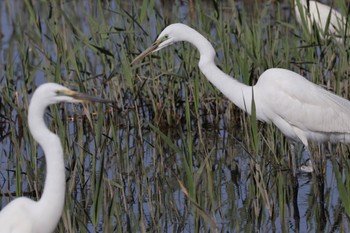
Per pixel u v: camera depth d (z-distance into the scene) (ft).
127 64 39.86
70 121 49.08
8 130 49.52
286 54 45.19
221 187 40.29
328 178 41.42
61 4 46.78
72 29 42.37
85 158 43.96
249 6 70.54
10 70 49.83
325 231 35.04
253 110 32.07
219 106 50.21
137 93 47.52
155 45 40.78
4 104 46.09
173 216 36.19
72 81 47.37
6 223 24.67
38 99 25.05
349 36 45.39
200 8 46.37
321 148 40.65
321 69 46.19
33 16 45.78
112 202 28.96
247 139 43.01
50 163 25.29
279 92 38.91
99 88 48.98
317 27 45.85
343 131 39.27
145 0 42.01
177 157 44.19
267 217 36.27
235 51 42.93
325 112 38.93
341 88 45.55
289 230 35.22
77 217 31.07
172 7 68.33
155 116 47.50
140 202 33.91
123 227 35.04
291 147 40.40
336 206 37.88
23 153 45.19
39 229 25.41
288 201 38.83
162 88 49.52
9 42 65.51
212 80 40.22
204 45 40.04
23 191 39.17
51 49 54.75
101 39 44.52
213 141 47.44
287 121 39.52
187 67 46.93
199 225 34.09
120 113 47.75
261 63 44.70
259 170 33.73
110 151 44.60
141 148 38.68
